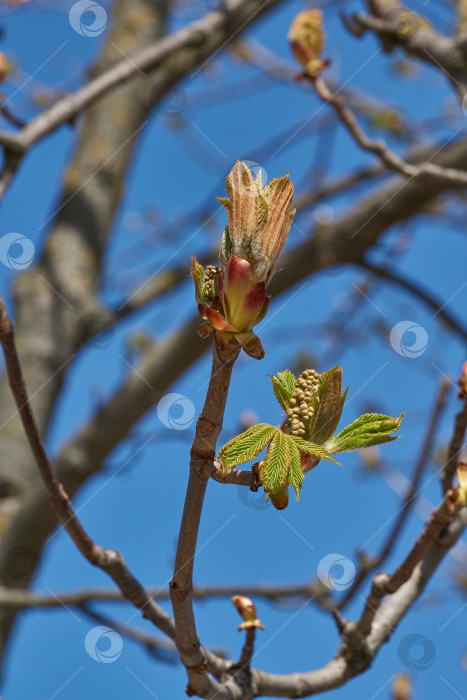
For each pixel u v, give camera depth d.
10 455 4.88
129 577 1.98
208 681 1.84
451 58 3.53
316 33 2.92
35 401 5.03
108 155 5.95
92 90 3.41
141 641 3.63
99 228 5.74
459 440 1.99
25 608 3.68
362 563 2.90
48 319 5.26
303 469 1.48
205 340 5.45
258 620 2.00
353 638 2.13
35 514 4.74
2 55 2.23
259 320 1.30
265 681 2.00
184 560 1.59
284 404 1.52
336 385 1.50
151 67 4.26
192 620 1.71
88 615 3.66
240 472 1.44
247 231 1.28
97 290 5.66
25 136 2.91
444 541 2.29
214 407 1.40
